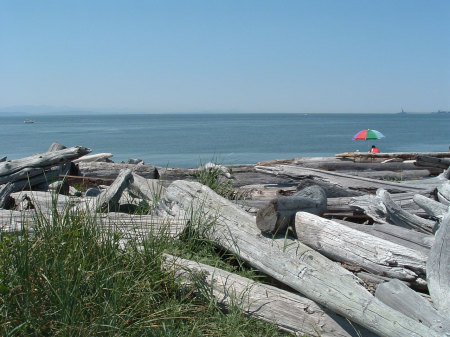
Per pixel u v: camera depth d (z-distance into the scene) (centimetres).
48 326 355
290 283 413
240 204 708
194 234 518
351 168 1005
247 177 917
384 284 403
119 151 3897
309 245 495
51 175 827
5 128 12875
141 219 548
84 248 412
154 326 378
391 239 522
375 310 349
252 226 516
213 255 514
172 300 420
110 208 625
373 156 1032
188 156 3141
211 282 431
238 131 9450
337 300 372
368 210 607
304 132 8800
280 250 469
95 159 1074
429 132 8569
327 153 3566
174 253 480
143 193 695
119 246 453
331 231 479
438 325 346
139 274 424
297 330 396
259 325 406
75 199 658
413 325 332
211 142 5400
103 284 386
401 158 1062
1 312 350
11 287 361
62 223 434
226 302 422
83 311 368
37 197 664
